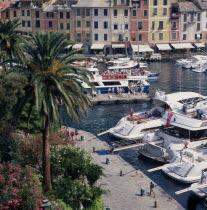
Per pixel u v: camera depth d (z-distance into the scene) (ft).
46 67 112.47
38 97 106.01
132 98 259.39
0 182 93.71
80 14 426.10
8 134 139.03
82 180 126.52
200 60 371.56
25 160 130.52
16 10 439.63
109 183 139.03
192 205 129.90
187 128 169.17
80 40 431.43
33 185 99.40
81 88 115.55
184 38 441.68
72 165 125.18
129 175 146.10
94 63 336.49
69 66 112.57
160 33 434.30
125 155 171.32
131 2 425.28
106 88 271.49
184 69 364.58
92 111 241.76
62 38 115.03
